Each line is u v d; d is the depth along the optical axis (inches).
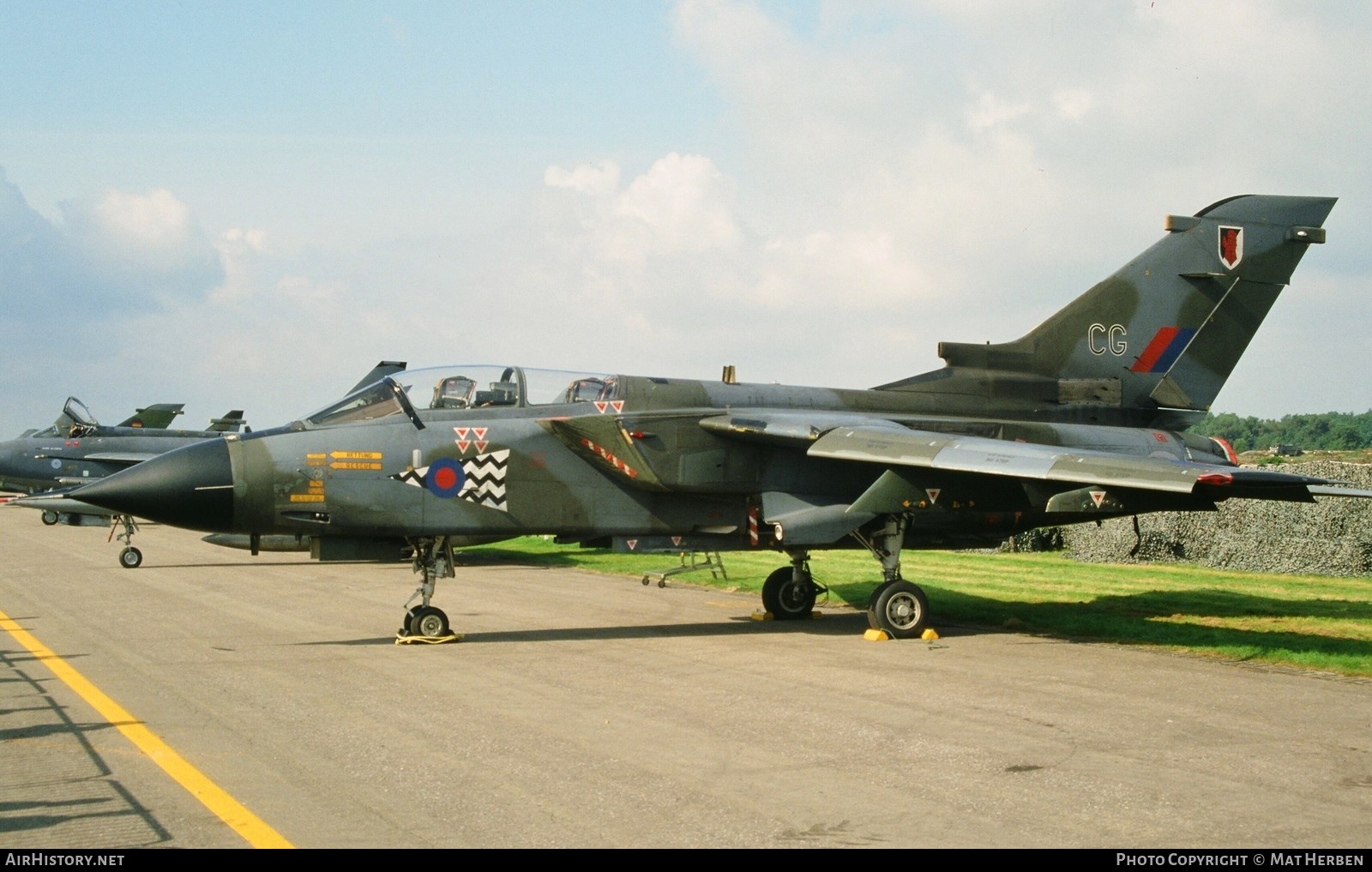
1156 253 659.4
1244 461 1697.8
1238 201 670.5
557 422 522.9
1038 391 640.4
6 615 594.9
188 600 671.1
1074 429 624.4
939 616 601.3
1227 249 666.2
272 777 268.4
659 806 245.8
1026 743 309.9
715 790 259.0
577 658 453.7
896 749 300.8
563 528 534.3
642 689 383.6
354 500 497.4
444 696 369.4
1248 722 339.0
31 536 1428.4
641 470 528.4
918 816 240.7
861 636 529.3
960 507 534.3
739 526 562.6
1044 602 656.4
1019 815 243.0
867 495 525.3
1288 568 834.2
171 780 265.1
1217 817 242.8
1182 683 404.2
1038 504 515.5
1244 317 671.1
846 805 248.2
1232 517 883.4
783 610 595.2
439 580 816.3
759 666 434.6
